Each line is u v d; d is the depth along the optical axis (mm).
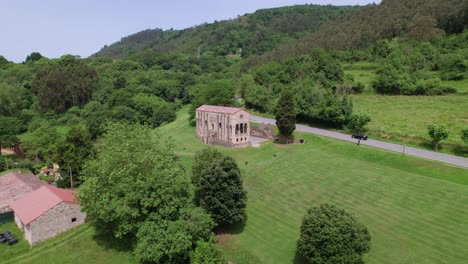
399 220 50812
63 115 168875
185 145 100562
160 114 152000
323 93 110125
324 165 72750
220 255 43844
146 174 48250
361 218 52188
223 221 51094
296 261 44406
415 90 121688
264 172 72062
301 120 111312
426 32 162500
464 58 132000
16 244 53375
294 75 149000
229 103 129000
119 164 49562
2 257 49469
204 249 43250
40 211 53812
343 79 142750
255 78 159750
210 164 52500
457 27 161250
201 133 105500
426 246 44594
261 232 51594
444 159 68625
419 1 197250
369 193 59219
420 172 64188
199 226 45719
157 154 51312
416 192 57594
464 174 60781
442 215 50625
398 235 47438
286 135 91500
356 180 64375
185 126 129625
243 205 52188
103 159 51031
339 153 78625
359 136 86062
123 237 51344
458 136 79125
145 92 180000
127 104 155125
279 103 90375
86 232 54531
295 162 76000
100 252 49219
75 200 56719
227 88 131125
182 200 48781
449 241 44969
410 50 148750
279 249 47312
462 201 53219
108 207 45844
